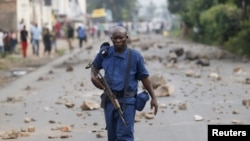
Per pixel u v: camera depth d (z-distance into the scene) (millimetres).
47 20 142500
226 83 40406
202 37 109688
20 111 29891
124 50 16156
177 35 160000
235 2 76625
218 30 87562
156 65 56562
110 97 15922
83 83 42188
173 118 26484
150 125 24906
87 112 28984
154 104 16469
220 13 82688
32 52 81938
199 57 62344
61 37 129125
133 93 16109
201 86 38719
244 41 68500
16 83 43875
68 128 24188
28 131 24266
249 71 48844
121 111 15820
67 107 30828
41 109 30438
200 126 24406
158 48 86375
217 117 26547
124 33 15992
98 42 122188
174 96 33875
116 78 15984
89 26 173875
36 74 50781
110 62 16109
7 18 104875
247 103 30156
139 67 16156
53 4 162000
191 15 115812
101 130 24141
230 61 59969
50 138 22781
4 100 34281
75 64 61000
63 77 47188
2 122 26750
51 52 83438
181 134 22875
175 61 60656
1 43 70250
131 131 16031
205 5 110938
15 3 104875
